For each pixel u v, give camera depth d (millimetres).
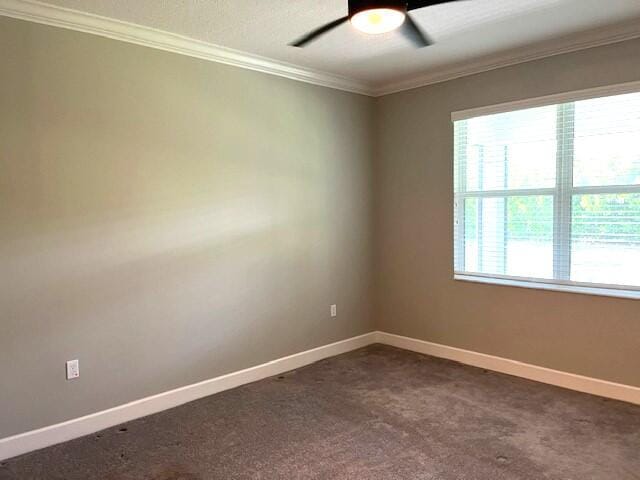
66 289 2863
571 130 3467
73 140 2861
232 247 3643
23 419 2730
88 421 2951
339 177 4391
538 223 3691
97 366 2992
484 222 4016
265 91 3797
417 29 2328
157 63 3191
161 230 3254
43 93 2744
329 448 2689
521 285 3732
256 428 2951
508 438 2768
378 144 4660
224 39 3264
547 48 3438
